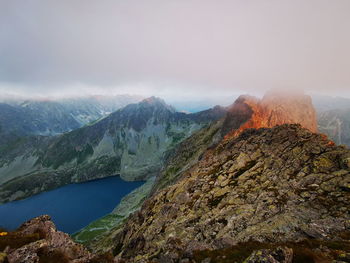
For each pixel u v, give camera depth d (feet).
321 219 101.04
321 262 65.46
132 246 192.54
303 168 163.12
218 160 265.54
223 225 133.08
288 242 87.76
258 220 122.01
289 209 120.67
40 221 95.30
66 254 83.20
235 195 167.73
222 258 86.28
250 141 266.98
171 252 117.50
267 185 163.63
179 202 203.31
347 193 118.11
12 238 79.10
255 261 66.18
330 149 170.91
